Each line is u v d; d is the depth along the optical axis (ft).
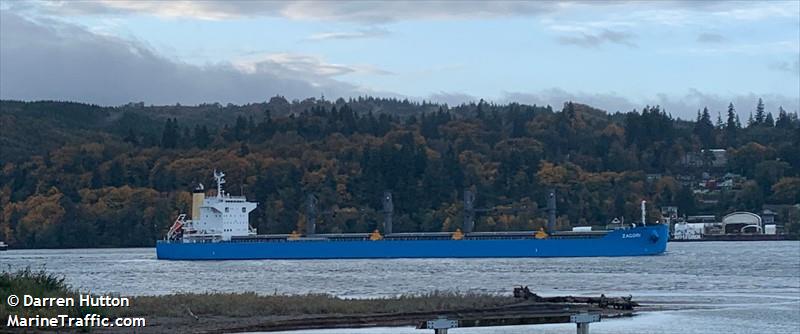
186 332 313.32
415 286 584.81
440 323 273.95
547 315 321.11
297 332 330.13
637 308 431.02
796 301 475.72
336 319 346.95
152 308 365.81
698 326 369.91
